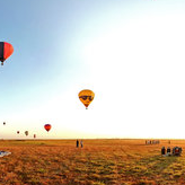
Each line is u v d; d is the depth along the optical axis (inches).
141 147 1696.6
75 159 940.0
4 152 1083.9
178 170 710.5
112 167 762.2
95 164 831.7
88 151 1264.8
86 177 640.4
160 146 1870.1
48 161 885.2
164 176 636.1
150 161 900.0
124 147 1665.8
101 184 561.9
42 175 662.5
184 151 1320.1
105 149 1425.9
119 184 562.9
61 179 618.2
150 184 558.3
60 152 1177.4
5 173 681.0
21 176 648.4
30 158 948.0
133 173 677.3
